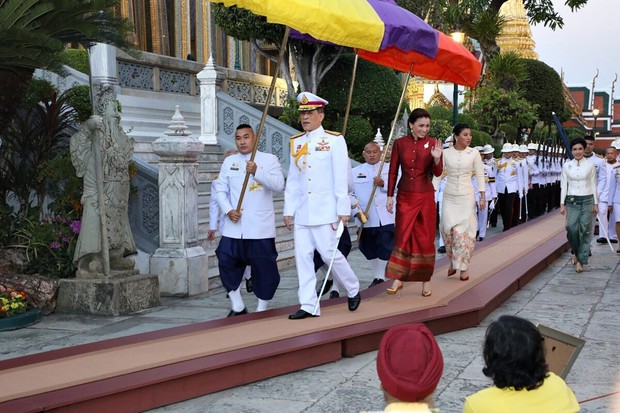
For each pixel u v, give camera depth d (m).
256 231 7.64
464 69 9.15
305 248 7.23
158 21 17.48
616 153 14.01
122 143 8.81
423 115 7.95
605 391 5.87
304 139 7.22
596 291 10.08
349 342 6.75
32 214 9.48
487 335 3.03
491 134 26.17
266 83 21.12
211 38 19.78
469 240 9.44
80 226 8.91
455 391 5.83
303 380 6.10
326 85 18.34
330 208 7.11
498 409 2.88
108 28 8.45
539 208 22.52
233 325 6.94
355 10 6.96
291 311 7.59
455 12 21.55
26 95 9.27
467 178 9.38
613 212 14.14
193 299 9.39
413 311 7.64
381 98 18.41
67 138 10.19
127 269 8.97
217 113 15.78
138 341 6.36
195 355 5.91
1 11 7.30
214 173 13.47
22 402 4.82
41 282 8.48
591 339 7.45
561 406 2.90
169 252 9.53
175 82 17.27
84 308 8.45
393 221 9.95
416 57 8.74
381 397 5.68
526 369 2.92
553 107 30.30
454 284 9.24
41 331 7.65
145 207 10.05
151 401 5.38
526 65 29.69
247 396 5.71
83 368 5.55
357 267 12.36
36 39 7.48
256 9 6.68
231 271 7.76
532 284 10.67
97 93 9.51
